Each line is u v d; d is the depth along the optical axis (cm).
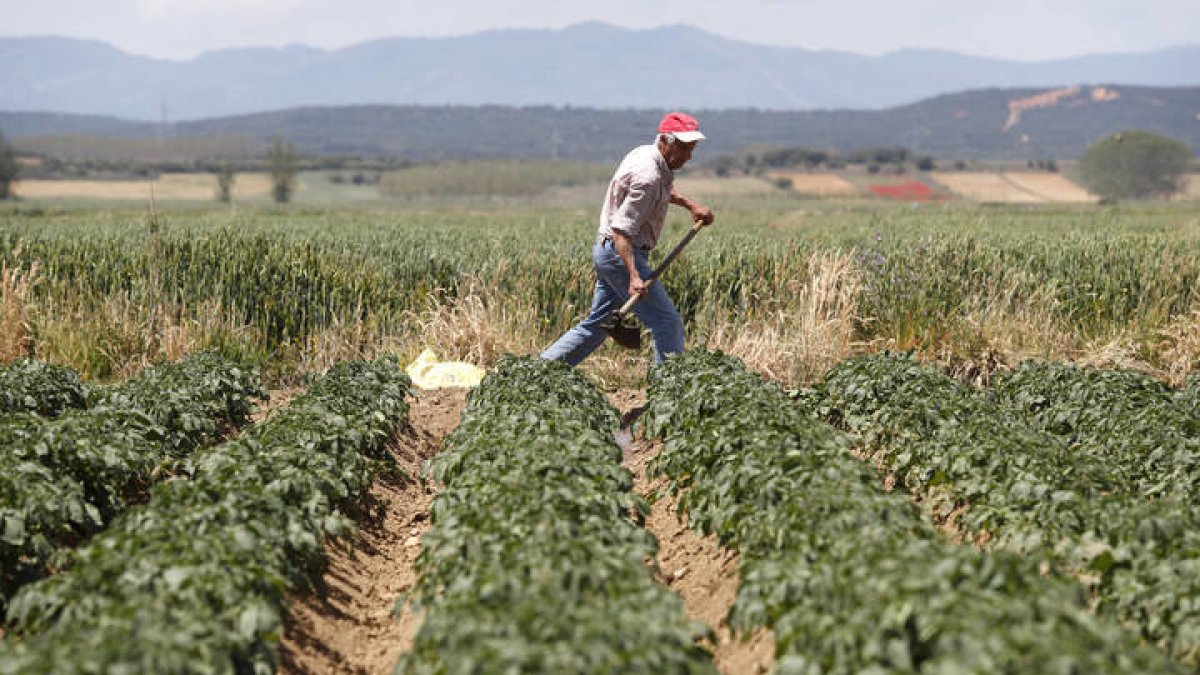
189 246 2812
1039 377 1925
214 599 925
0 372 1780
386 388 1902
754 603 934
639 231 1927
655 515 1545
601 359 2459
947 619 751
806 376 2305
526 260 2950
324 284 2631
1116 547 1054
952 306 2558
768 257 2886
